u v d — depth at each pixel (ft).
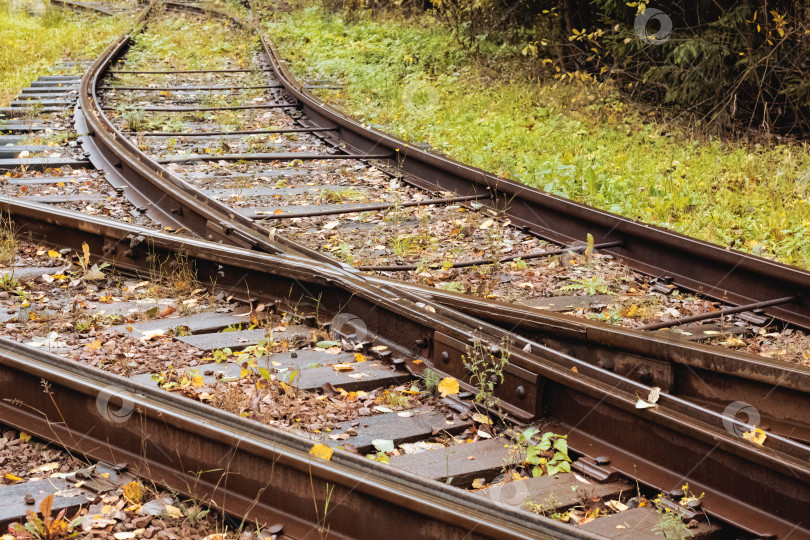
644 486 11.30
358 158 32.27
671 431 11.18
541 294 19.10
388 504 9.77
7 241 20.61
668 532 9.93
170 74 49.70
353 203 26.20
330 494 10.12
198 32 64.85
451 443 12.50
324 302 16.92
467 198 26.25
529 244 22.72
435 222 24.39
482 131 35.73
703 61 36.83
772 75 35.99
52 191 26.20
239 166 30.50
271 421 12.54
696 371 13.56
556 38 46.96
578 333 14.74
